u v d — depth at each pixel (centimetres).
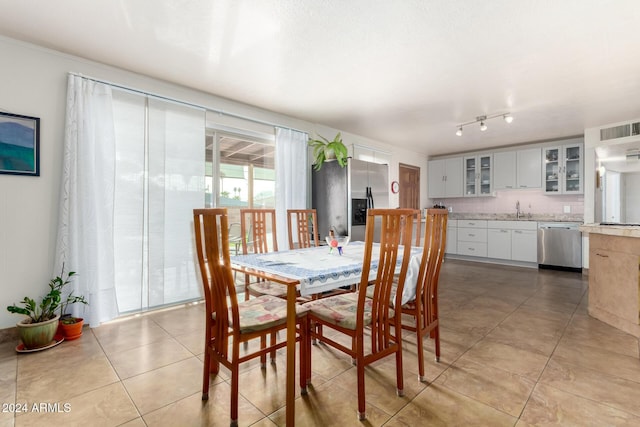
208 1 189
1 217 231
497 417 150
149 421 148
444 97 346
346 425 145
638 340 236
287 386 141
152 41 235
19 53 237
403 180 632
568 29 215
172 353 218
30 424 145
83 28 219
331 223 420
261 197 405
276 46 241
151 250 297
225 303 152
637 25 209
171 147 310
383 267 161
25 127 239
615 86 313
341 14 201
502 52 248
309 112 402
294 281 146
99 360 207
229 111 358
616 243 263
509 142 569
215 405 160
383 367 201
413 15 201
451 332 256
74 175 252
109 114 270
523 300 344
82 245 255
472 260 612
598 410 155
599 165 460
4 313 232
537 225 524
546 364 202
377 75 292
